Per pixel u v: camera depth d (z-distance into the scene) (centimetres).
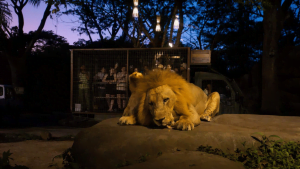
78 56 1286
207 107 555
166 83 411
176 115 440
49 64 2356
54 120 1559
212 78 1204
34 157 620
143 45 2130
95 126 470
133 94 514
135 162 350
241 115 591
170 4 2045
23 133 963
